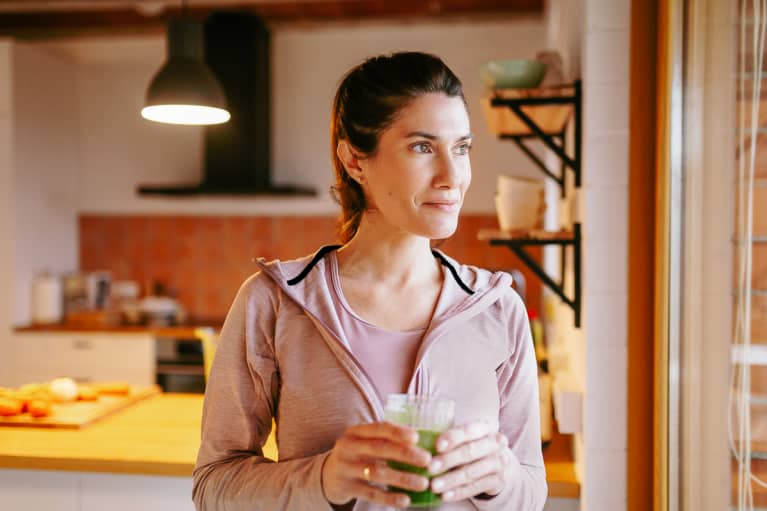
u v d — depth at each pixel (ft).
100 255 15.23
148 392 8.54
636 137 5.53
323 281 3.49
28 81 13.73
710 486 4.34
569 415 5.74
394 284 3.53
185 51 8.48
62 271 14.83
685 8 4.83
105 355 13.16
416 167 3.12
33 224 13.93
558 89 6.08
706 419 4.40
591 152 5.58
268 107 14.15
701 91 4.45
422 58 3.24
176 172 14.96
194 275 14.98
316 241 14.58
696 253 4.55
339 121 3.51
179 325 13.65
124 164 15.10
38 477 6.39
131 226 15.12
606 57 5.54
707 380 4.38
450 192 3.14
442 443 2.70
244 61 13.71
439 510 3.13
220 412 3.47
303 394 3.27
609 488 5.57
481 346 3.44
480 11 13.37
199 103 8.28
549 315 10.32
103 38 15.02
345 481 2.83
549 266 11.05
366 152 3.26
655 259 5.47
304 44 14.42
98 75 15.15
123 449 6.36
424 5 13.08
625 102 5.52
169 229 15.01
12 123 13.30
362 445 2.74
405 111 3.12
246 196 13.92
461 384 3.32
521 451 3.55
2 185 13.38
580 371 5.94
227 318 3.57
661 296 5.26
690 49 4.68
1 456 6.22
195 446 6.47
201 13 13.88
